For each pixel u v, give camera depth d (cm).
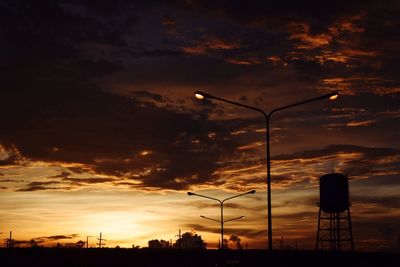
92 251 11169
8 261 10100
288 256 10156
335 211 8194
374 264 9531
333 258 9431
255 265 8525
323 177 8319
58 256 10906
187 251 11175
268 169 3734
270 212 3703
